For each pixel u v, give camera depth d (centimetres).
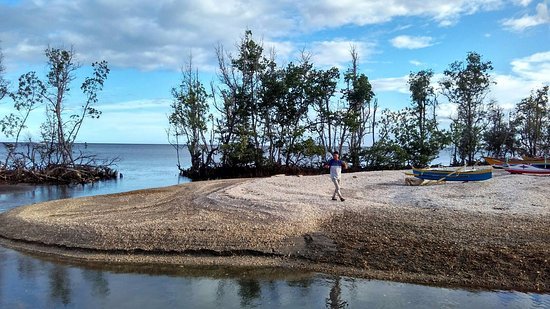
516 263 1073
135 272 1138
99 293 996
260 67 3872
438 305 905
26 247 1380
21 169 3475
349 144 4141
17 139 4288
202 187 2286
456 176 2183
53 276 1116
